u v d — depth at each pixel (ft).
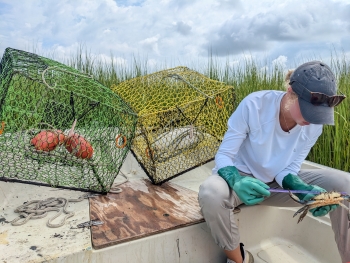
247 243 5.50
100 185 5.84
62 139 5.35
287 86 4.72
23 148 5.17
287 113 4.51
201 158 7.25
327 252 5.39
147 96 7.63
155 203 5.61
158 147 6.58
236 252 4.58
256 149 4.82
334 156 7.73
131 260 4.40
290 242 5.83
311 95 3.98
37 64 5.65
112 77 15.70
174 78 7.97
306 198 4.36
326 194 4.19
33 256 3.99
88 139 5.89
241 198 4.32
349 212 4.35
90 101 5.71
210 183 4.42
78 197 5.85
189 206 5.48
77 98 5.64
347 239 4.56
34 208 5.24
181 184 6.75
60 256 4.00
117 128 5.99
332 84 4.07
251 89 13.10
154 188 6.41
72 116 5.76
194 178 7.23
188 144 7.03
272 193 5.14
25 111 5.12
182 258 4.78
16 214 5.14
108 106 5.51
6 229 4.64
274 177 5.02
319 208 4.42
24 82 5.15
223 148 4.91
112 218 4.99
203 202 4.34
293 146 4.84
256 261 5.28
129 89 8.09
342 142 7.86
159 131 6.61
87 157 5.52
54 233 4.56
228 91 7.68
